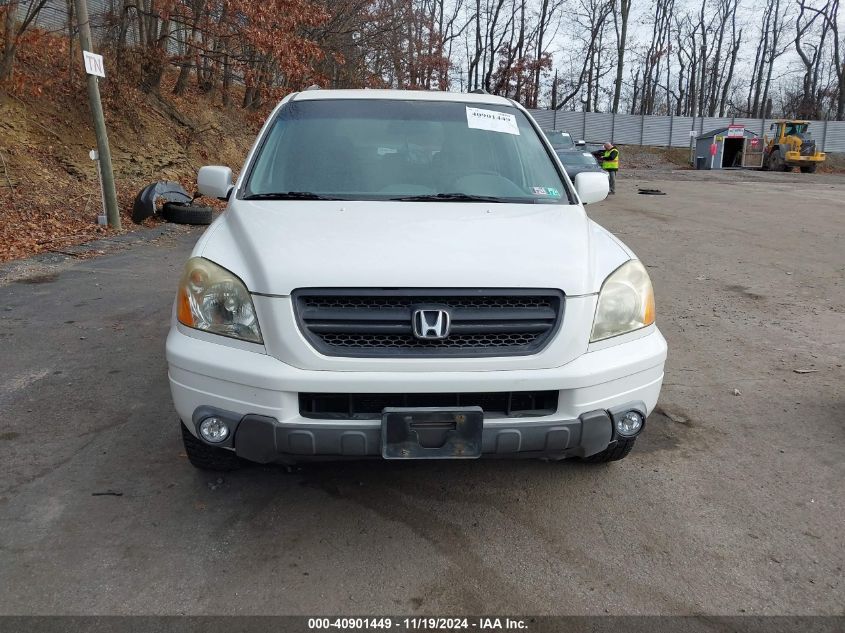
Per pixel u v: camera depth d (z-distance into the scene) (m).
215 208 13.91
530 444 2.64
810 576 2.71
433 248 2.74
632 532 2.98
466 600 2.55
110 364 4.92
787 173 33.88
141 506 3.11
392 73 29.17
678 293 7.45
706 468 3.56
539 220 3.16
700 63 64.19
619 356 2.79
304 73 14.93
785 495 3.30
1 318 6.03
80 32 10.05
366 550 2.83
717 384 4.75
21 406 4.18
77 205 11.40
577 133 45.06
